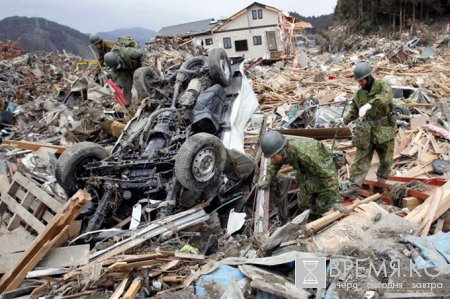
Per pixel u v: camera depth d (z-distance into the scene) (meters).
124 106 8.09
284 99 11.23
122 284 3.48
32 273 3.68
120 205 5.05
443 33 40.69
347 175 6.23
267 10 40.09
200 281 3.32
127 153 5.46
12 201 4.73
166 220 4.34
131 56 8.40
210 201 5.25
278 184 5.57
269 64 27.08
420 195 4.87
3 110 11.90
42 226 4.29
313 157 4.43
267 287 2.96
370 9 55.72
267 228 4.61
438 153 6.57
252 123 7.55
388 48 28.89
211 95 5.88
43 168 6.56
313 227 4.03
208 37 42.09
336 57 28.89
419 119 7.70
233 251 4.01
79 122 8.52
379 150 5.27
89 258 3.85
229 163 5.50
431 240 3.46
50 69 18.80
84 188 5.18
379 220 4.09
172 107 5.86
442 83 12.67
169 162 4.91
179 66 7.62
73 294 3.44
